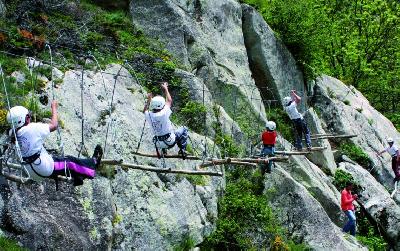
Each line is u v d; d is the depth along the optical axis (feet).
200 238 41.06
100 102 40.19
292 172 54.60
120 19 52.49
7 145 30.01
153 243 37.22
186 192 41.34
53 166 26.61
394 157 70.44
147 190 38.55
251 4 66.95
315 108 71.10
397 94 100.78
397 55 97.76
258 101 58.29
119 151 38.50
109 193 36.01
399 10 98.02
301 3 65.46
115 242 35.17
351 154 69.82
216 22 58.34
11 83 36.76
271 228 45.32
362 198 62.49
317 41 66.80
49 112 36.63
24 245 31.37
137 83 45.78
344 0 99.55
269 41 63.16
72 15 49.88
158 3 54.44
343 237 52.11
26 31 43.14
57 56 43.45
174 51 53.11
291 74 66.03
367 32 97.50
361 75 97.40
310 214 49.34
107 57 46.93
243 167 49.39
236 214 45.06
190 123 47.83
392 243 61.31
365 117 76.95
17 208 31.99
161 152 37.17
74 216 33.68
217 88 54.60
